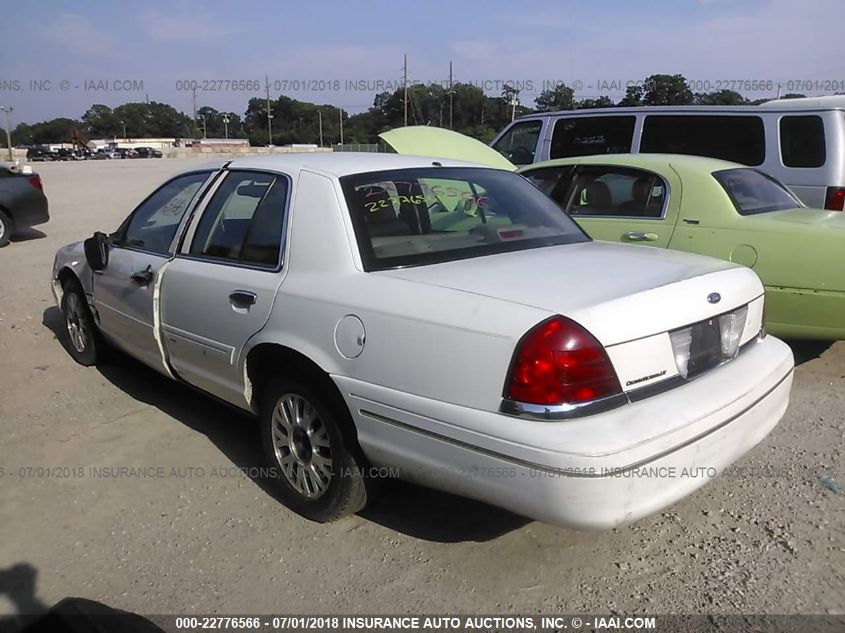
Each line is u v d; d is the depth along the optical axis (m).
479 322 2.59
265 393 3.50
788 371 3.24
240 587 2.89
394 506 3.49
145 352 4.44
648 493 2.47
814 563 2.97
